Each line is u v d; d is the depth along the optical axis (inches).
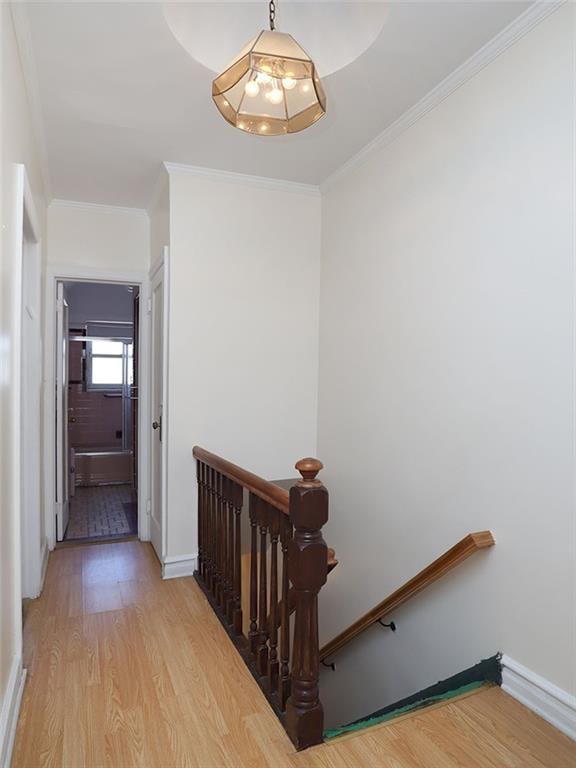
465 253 84.0
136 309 177.5
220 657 85.7
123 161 117.6
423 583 84.7
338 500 125.7
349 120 99.8
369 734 65.7
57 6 68.8
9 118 65.9
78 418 267.7
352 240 120.4
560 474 66.6
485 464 79.4
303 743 63.4
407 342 99.3
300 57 60.2
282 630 70.3
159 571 125.3
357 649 116.9
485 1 68.0
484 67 79.5
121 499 208.4
